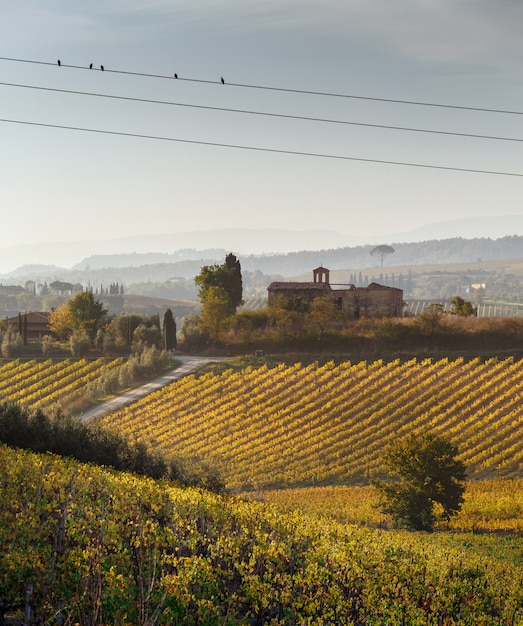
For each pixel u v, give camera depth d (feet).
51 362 417.69
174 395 368.89
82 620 62.34
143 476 130.82
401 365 395.14
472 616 86.33
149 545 78.33
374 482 201.87
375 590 84.79
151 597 66.69
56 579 68.44
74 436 151.33
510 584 106.01
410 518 196.03
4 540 75.10
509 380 370.94
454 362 391.65
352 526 119.96
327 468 295.48
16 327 511.40
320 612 80.23
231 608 71.26
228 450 311.68
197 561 74.08
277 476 286.87
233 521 98.73
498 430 324.80
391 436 323.78
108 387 378.12
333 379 383.04
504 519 215.51
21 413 153.48
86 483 100.27
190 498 100.12
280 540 95.66
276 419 343.46
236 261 526.57
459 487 196.75
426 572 98.84
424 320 418.10
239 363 409.69
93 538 77.56
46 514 86.79
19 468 101.45
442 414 342.44
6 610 64.80
